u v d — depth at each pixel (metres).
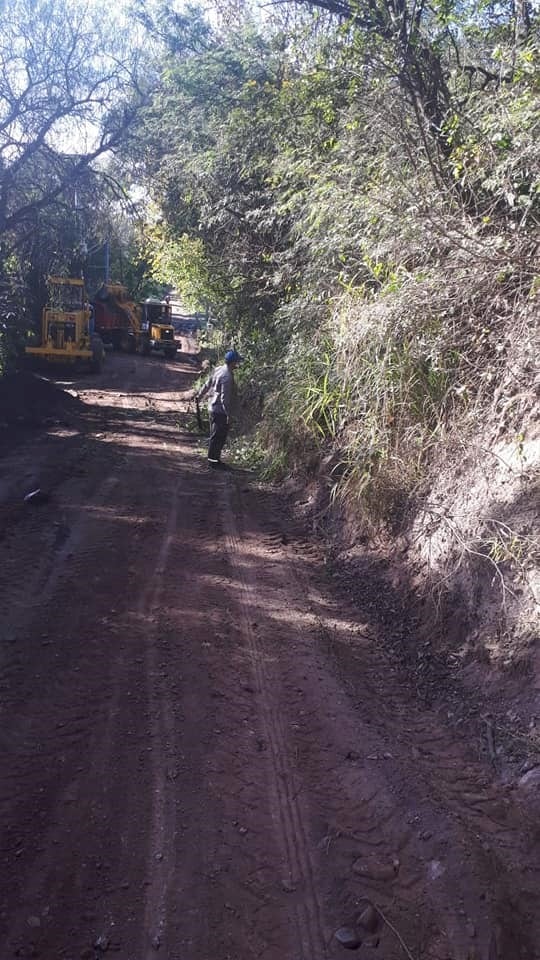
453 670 5.12
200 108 14.27
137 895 3.19
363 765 4.19
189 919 3.08
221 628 5.87
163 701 4.72
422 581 6.08
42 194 17.95
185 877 3.30
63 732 4.34
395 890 3.31
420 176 7.47
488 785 4.06
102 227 19.47
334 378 8.53
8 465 11.72
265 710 4.73
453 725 4.63
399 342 7.27
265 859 3.46
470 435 6.44
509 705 4.54
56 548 7.57
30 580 6.64
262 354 14.16
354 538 7.65
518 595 4.94
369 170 8.48
